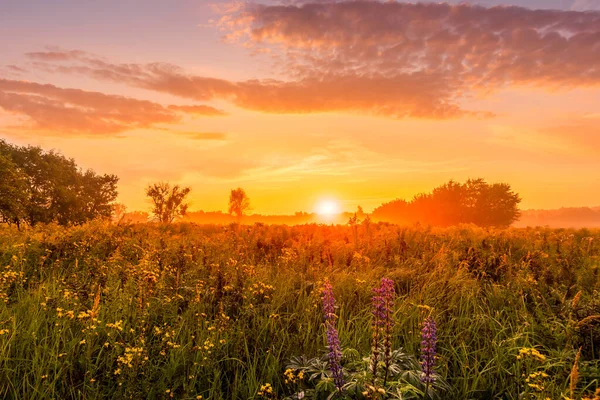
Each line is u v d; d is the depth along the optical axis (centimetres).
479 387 440
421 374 391
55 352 461
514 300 654
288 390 437
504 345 506
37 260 830
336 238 1414
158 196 4150
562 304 586
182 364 473
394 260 949
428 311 570
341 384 367
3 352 433
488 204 6769
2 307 569
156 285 647
